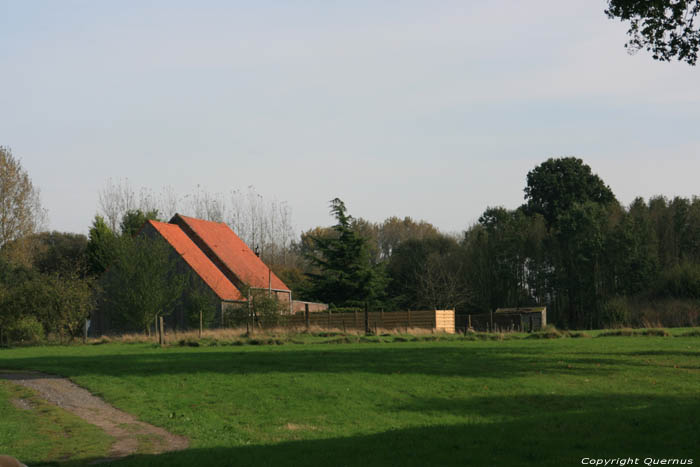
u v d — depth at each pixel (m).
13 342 45.69
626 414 14.70
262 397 20.64
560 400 19.27
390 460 11.60
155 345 40.84
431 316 52.50
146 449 14.62
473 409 18.45
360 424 16.86
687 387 20.77
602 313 74.25
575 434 12.91
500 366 26.06
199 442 15.22
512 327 54.31
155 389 22.36
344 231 72.44
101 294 57.41
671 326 64.12
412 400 19.86
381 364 27.09
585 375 23.58
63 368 27.78
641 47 26.02
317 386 22.12
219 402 20.09
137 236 59.81
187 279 58.19
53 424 17.36
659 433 12.67
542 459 11.13
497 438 12.85
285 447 13.72
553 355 29.44
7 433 16.23
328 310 67.69
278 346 38.28
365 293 72.12
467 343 38.41
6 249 67.81
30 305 46.00
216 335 44.66
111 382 23.86
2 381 24.70
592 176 97.00
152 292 53.59
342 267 72.50
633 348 32.25
